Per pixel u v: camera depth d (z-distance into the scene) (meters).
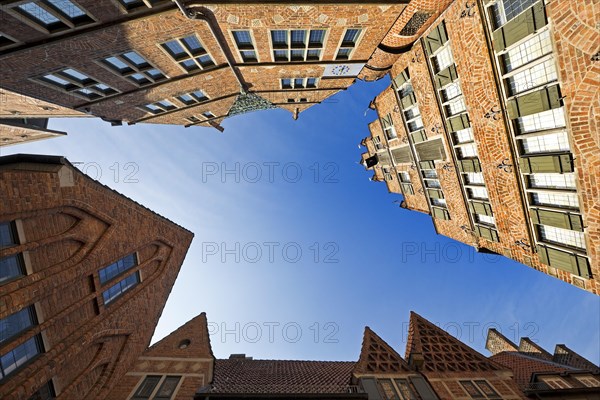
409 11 12.30
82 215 10.23
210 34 12.21
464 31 11.92
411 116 18.41
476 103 12.54
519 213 12.49
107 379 11.45
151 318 14.58
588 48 8.10
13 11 8.68
